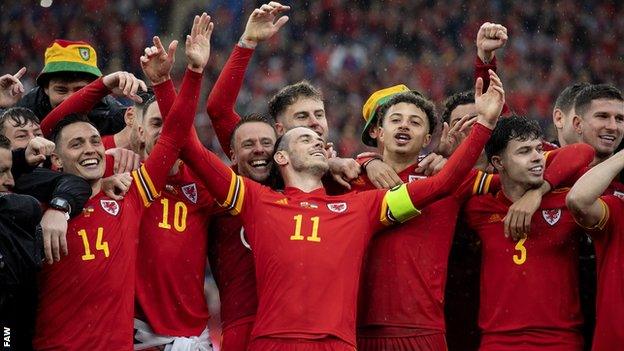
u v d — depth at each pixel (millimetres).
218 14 56719
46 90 22359
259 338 18266
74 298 18297
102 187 18812
